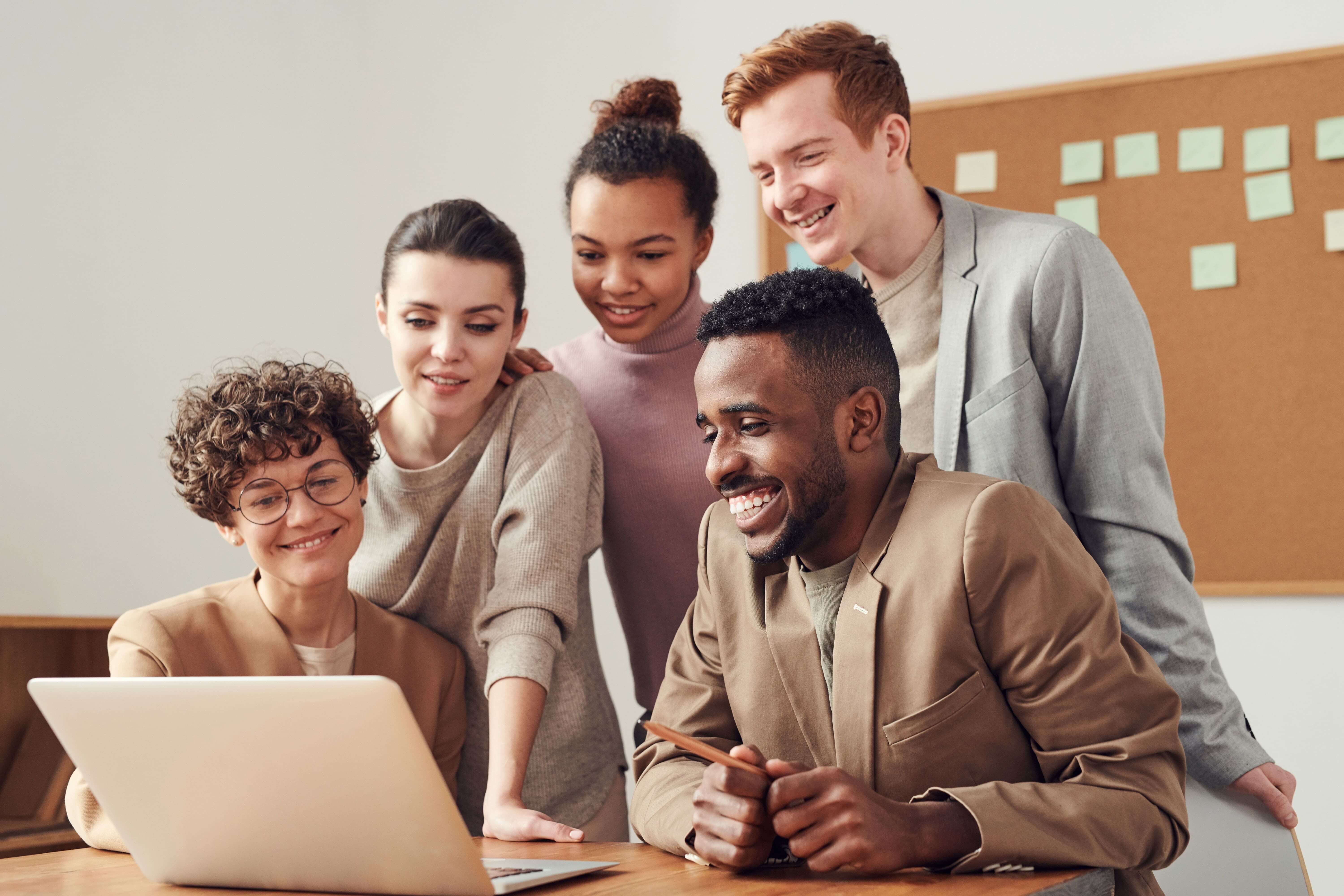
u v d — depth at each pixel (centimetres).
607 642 282
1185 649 125
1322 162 246
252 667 135
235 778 85
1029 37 268
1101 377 130
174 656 130
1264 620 245
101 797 91
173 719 84
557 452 149
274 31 294
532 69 304
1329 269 244
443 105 311
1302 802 239
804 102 137
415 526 151
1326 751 238
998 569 96
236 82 283
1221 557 248
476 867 80
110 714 86
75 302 241
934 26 274
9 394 226
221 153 278
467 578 150
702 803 91
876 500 104
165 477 256
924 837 84
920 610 98
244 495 132
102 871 103
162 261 261
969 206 143
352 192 312
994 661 97
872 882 84
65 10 245
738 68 143
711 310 103
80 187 245
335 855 85
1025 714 96
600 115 185
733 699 110
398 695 77
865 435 101
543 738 149
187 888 93
